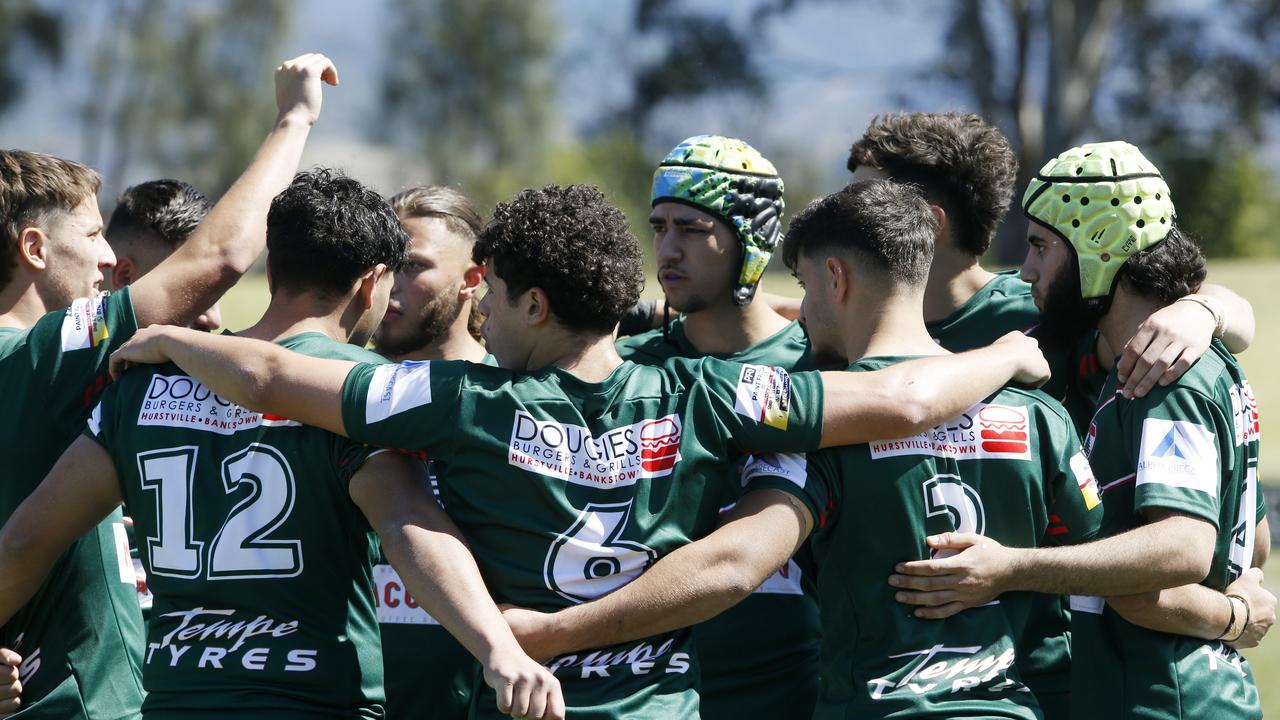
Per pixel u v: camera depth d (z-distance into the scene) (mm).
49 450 12227
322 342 11438
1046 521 11555
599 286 10898
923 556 11148
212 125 179250
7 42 165250
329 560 11125
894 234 11688
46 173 13094
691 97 119312
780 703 13086
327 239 11555
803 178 160000
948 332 14703
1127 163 12703
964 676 11000
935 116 14836
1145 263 12594
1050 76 103125
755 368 11242
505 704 9844
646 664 10789
